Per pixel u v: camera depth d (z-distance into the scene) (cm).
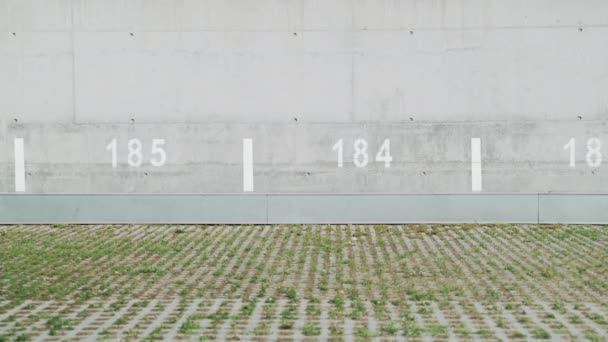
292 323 948
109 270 1318
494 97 1895
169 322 956
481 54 1897
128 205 1920
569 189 1892
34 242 1630
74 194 1920
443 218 1894
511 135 1894
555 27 1894
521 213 1886
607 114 1886
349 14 1906
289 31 1909
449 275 1261
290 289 1152
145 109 1922
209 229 1827
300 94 1911
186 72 1923
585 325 935
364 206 1900
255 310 1022
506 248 1531
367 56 1905
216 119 1919
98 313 1008
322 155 1906
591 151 1888
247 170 1916
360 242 1622
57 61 1938
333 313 998
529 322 951
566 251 1490
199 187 1917
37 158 1931
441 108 1898
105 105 1927
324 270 1305
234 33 1917
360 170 1903
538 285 1180
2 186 1928
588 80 1891
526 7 1894
